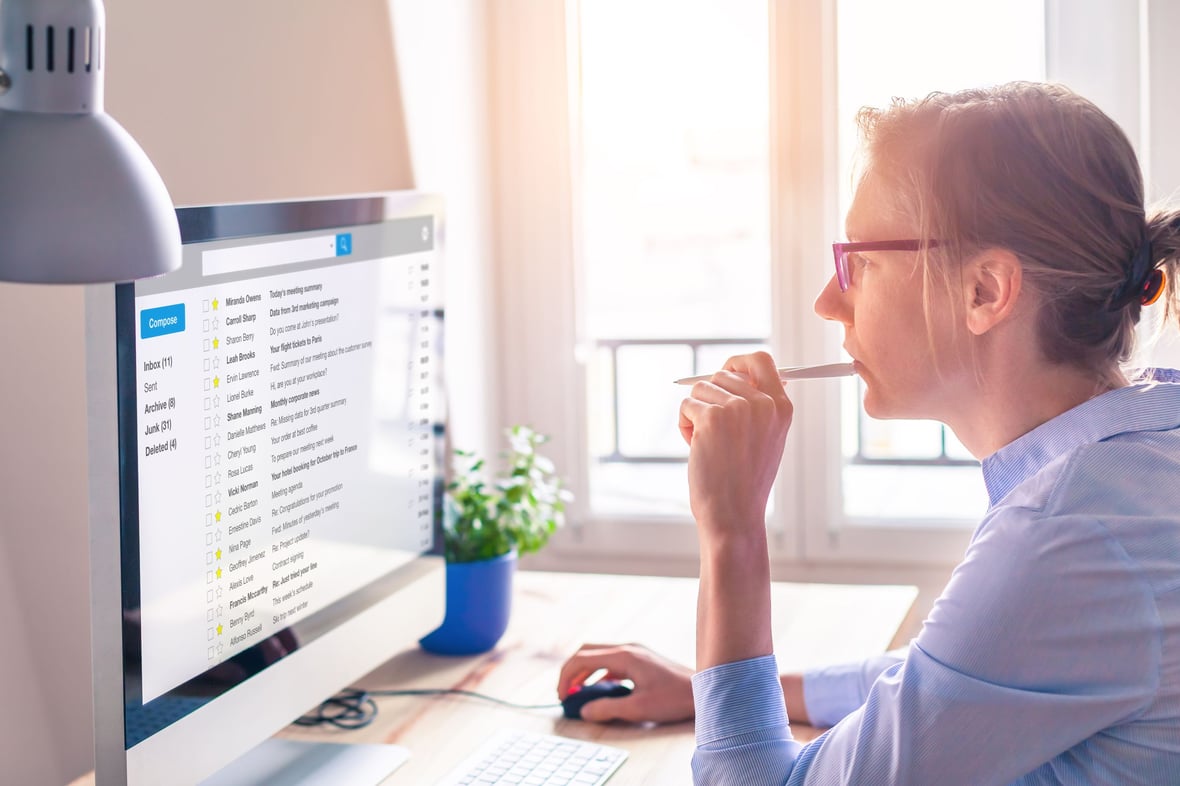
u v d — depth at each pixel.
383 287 1.22
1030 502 0.81
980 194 0.83
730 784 0.89
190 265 0.92
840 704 1.21
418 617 1.32
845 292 0.94
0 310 1.09
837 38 2.09
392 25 1.84
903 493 2.28
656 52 2.20
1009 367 0.87
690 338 2.31
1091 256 0.82
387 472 1.25
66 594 1.20
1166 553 0.77
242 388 1.00
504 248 2.28
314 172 1.62
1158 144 1.96
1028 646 0.78
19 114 0.68
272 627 1.06
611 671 1.25
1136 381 0.96
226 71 1.42
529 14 2.21
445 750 1.17
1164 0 1.94
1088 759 0.80
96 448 0.84
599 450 2.38
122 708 0.87
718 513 0.96
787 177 2.13
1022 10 2.04
